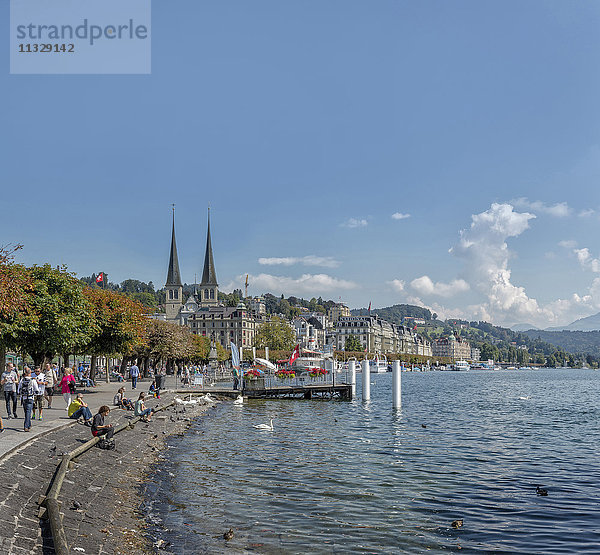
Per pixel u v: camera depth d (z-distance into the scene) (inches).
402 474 1043.9
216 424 1797.5
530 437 1606.8
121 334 2564.0
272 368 3403.1
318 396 3105.3
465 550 657.0
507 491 928.9
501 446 1416.1
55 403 1654.8
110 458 1051.9
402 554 639.1
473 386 5246.1
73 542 593.3
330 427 1745.8
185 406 2245.3
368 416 2118.6
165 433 1518.2
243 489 904.3
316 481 971.9
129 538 647.8
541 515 797.2
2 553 522.0
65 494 744.3
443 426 1835.6
